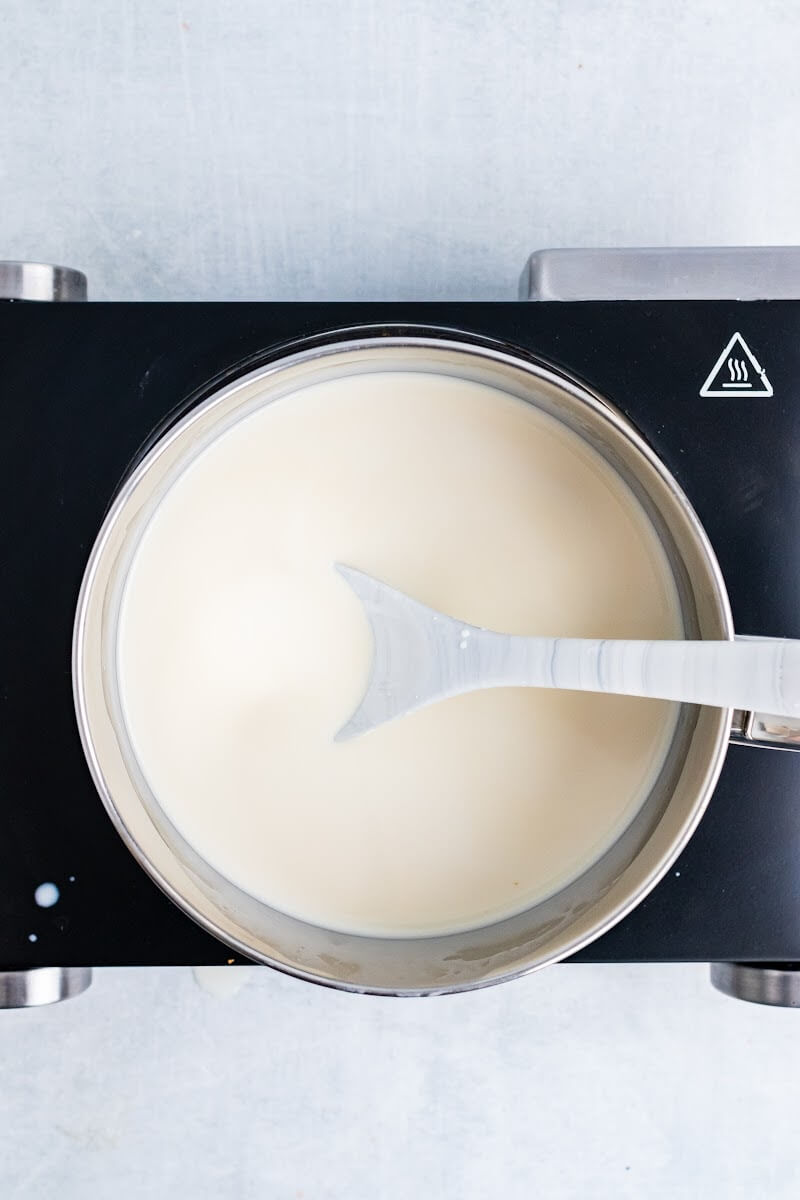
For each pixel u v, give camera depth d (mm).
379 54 713
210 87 711
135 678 575
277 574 586
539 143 720
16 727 592
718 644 443
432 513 589
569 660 514
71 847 592
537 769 590
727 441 597
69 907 591
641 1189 715
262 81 712
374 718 576
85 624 512
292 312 596
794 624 592
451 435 588
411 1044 719
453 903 581
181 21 709
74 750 593
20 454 593
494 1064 720
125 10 708
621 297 627
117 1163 713
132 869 593
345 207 715
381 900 581
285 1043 719
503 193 720
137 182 711
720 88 721
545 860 583
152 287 711
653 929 598
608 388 598
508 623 586
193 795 572
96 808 594
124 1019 720
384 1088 718
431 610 563
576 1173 716
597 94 720
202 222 713
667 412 597
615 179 720
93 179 710
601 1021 722
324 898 579
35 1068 718
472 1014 721
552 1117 717
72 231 711
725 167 722
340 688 585
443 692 557
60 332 595
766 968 615
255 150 713
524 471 589
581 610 585
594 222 720
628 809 581
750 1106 720
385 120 715
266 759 583
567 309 599
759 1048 722
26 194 711
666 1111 719
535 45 717
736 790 604
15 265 605
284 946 536
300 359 520
